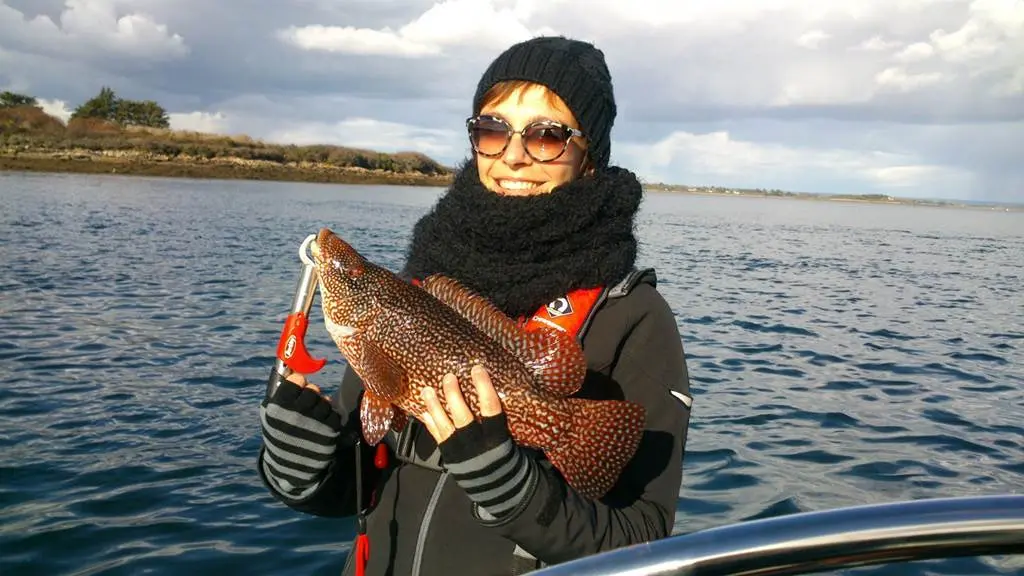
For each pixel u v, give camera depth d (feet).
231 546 7.09
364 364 3.02
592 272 3.16
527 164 3.28
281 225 40.96
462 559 3.02
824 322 19.79
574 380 2.92
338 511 3.41
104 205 47.39
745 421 10.91
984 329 19.88
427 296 3.06
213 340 14.99
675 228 57.26
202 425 10.18
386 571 3.13
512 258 3.26
